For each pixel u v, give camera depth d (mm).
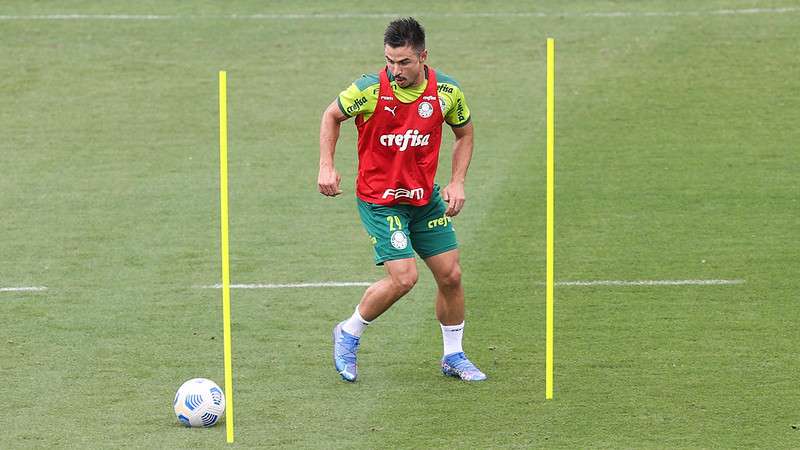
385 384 29219
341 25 73688
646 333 32938
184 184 50938
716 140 55844
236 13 76312
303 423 26562
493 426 26250
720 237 42750
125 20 75188
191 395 26312
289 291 37562
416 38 27234
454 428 26156
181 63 68375
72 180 51562
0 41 71188
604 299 36094
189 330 33812
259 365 30797
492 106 61094
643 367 30156
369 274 39312
